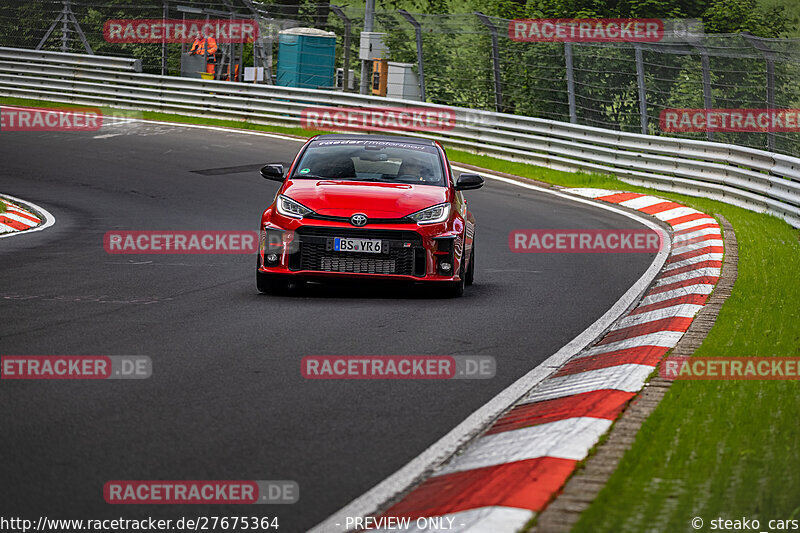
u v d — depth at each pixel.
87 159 76.94
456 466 15.97
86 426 17.42
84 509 13.62
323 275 32.00
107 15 119.88
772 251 44.06
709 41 96.31
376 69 100.38
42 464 15.34
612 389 20.27
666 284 36.72
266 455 16.22
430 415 19.02
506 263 42.69
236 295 32.53
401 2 145.88
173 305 30.14
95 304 29.94
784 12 110.50
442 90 96.56
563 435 16.86
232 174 71.56
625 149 76.94
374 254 31.89
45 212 55.62
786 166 59.47
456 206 34.00
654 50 74.31
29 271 36.75
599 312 31.33
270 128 96.50
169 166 74.62
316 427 17.91
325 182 34.19
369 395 20.30
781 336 25.50
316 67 109.06
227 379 21.11
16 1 120.81
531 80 91.50
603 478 14.34
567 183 74.69
